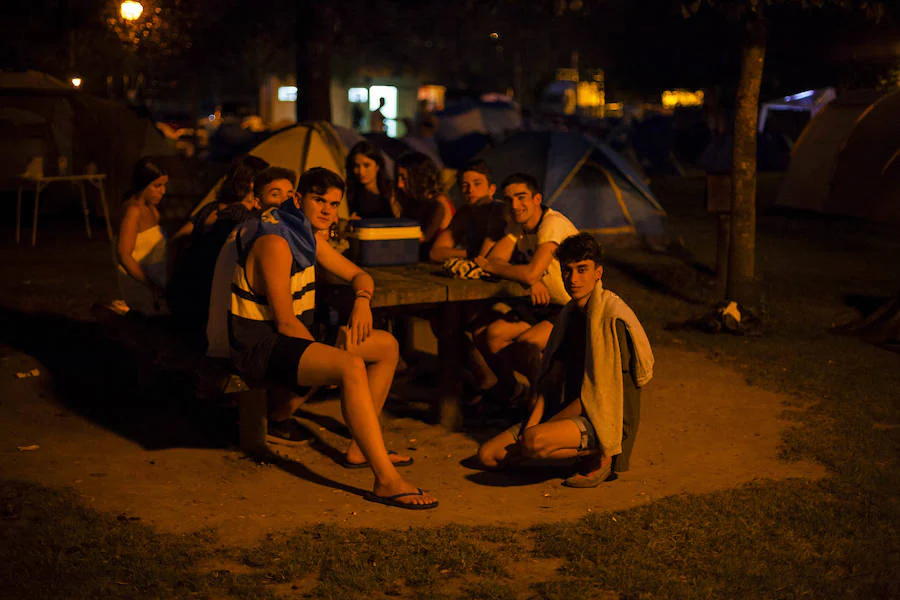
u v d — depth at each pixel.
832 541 4.35
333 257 5.47
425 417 6.48
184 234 6.26
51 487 4.87
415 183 7.10
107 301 9.64
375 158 7.32
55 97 15.95
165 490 4.95
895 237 16.05
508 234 6.27
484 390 6.73
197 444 5.73
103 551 4.09
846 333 9.15
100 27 16.06
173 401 6.52
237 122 26.48
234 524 4.51
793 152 17.14
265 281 4.90
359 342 5.28
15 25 15.70
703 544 4.30
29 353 7.45
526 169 14.95
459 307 6.15
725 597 3.81
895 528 4.52
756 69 10.27
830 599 3.80
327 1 14.93
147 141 17.09
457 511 4.78
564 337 5.34
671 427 6.29
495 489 5.15
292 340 4.92
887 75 16.95
